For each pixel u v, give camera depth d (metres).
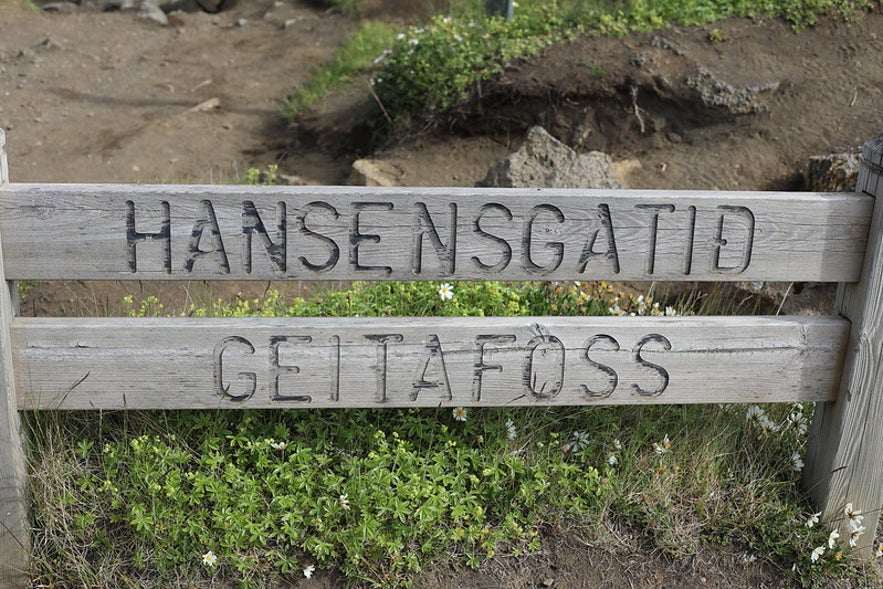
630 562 3.45
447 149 6.13
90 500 3.35
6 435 3.14
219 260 3.17
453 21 6.77
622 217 3.24
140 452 3.34
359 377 3.30
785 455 3.77
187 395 3.26
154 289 4.75
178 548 3.28
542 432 3.61
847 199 3.27
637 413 3.71
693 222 3.26
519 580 3.37
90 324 3.18
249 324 3.23
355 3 10.14
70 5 11.08
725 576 3.45
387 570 3.30
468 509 3.42
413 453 3.46
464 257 3.24
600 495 3.52
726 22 6.41
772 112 5.85
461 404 3.36
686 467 3.65
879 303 3.30
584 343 3.33
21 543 3.22
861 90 5.93
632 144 5.90
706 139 5.86
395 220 3.18
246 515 3.30
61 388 3.21
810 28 6.32
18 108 7.57
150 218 3.11
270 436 3.50
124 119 7.39
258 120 7.44
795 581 3.46
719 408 3.74
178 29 10.38
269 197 3.12
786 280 3.34
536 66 6.07
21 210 3.05
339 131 6.98
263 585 3.25
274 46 9.52
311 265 3.21
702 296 4.73
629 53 6.05
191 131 7.15
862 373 3.38
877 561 3.62
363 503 3.30
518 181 5.22
